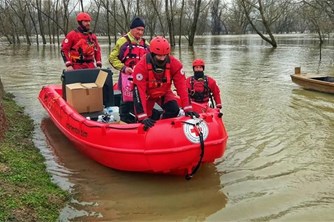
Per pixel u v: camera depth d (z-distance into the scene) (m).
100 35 53.34
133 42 6.12
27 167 5.26
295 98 10.05
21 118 7.86
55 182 5.16
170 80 5.12
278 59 20.19
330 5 21.92
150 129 4.93
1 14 40.28
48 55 23.55
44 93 8.07
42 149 6.35
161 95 5.26
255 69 16.06
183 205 4.64
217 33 64.25
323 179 5.23
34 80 13.16
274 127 7.45
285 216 4.35
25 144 6.33
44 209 4.30
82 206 4.56
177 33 44.47
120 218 4.33
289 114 8.42
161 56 4.88
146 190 5.00
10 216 3.93
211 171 5.53
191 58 21.19
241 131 7.20
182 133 4.90
